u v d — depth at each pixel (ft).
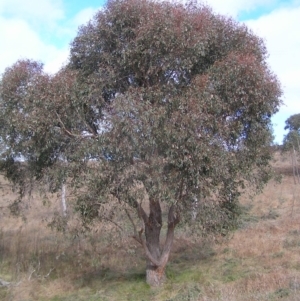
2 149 38.22
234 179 34.12
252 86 30.42
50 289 38.73
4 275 41.91
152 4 30.99
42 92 30.76
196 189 31.01
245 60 30.09
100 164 29.50
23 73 33.58
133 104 27.96
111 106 29.32
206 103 29.22
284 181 104.37
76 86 31.45
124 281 40.11
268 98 31.94
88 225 36.52
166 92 31.24
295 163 123.65
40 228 60.44
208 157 29.01
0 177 59.06
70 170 31.40
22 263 44.93
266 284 31.71
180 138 28.12
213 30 31.60
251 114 33.17
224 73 30.09
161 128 28.48
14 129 33.32
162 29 29.30
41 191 36.06
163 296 34.83
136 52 30.76
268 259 42.32
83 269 44.04
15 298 36.06
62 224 35.58
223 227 37.45
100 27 32.24
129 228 39.50
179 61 30.60
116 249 48.67
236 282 35.29
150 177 28.73
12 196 73.51
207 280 37.70
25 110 31.60
